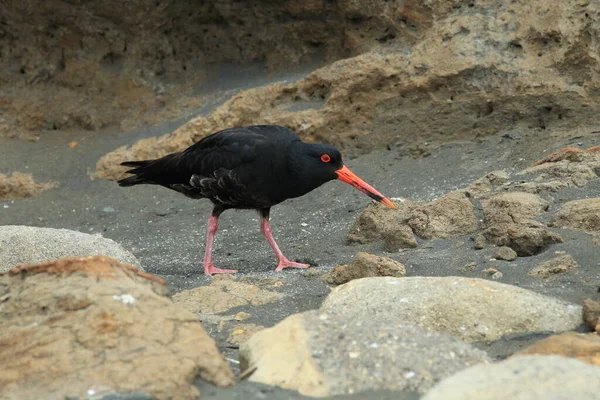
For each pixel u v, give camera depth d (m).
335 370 6.86
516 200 11.68
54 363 6.70
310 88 16.70
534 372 5.94
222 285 10.36
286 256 12.63
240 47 17.94
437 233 11.70
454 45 15.72
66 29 18.23
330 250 12.37
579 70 15.01
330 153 11.76
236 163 11.90
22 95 18.53
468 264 10.35
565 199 11.90
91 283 7.52
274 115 16.66
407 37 16.25
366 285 8.75
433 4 15.99
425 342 7.11
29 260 10.57
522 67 15.32
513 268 10.04
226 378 6.88
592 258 9.91
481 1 15.95
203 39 18.14
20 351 6.86
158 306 7.36
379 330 7.25
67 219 16.14
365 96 16.25
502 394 5.73
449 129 15.75
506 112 15.38
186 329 7.20
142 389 6.45
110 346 6.86
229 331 8.94
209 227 12.51
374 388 6.70
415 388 6.67
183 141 16.92
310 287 10.38
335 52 17.12
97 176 17.17
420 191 14.28
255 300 9.91
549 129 15.01
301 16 17.09
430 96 15.85
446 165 15.03
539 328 8.02
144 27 17.95
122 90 18.28
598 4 14.91
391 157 15.86
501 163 14.58
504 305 8.17
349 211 14.22
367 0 16.30
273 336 7.33
